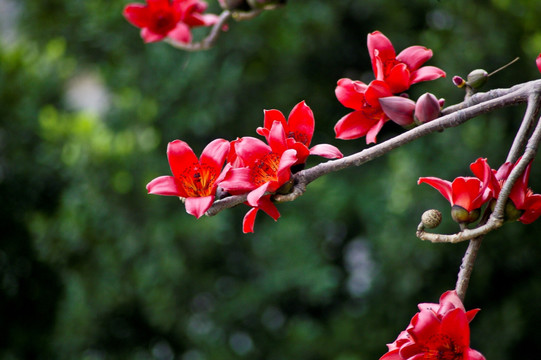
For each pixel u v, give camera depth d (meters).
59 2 6.47
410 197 5.33
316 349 5.96
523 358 5.23
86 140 5.88
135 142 6.07
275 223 6.26
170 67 6.13
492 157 5.02
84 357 6.01
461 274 2.06
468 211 2.12
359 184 6.30
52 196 6.15
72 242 5.79
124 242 5.82
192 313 6.00
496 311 5.19
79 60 6.58
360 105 2.29
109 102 6.69
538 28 5.20
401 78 2.26
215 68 6.06
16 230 5.92
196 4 2.60
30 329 5.96
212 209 2.09
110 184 5.84
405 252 5.28
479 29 5.20
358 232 6.49
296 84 6.33
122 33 6.25
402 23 6.36
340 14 6.30
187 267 5.90
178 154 2.14
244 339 6.24
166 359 6.32
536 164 4.80
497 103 2.13
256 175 2.11
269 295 6.10
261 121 6.23
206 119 6.00
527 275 5.19
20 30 6.62
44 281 6.00
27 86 6.15
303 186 2.10
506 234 4.97
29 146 6.05
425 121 2.19
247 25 6.00
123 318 6.19
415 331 2.02
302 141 2.20
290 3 6.14
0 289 5.84
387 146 2.12
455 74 5.21
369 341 5.77
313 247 6.09
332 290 6.17
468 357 2.01
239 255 6.34
